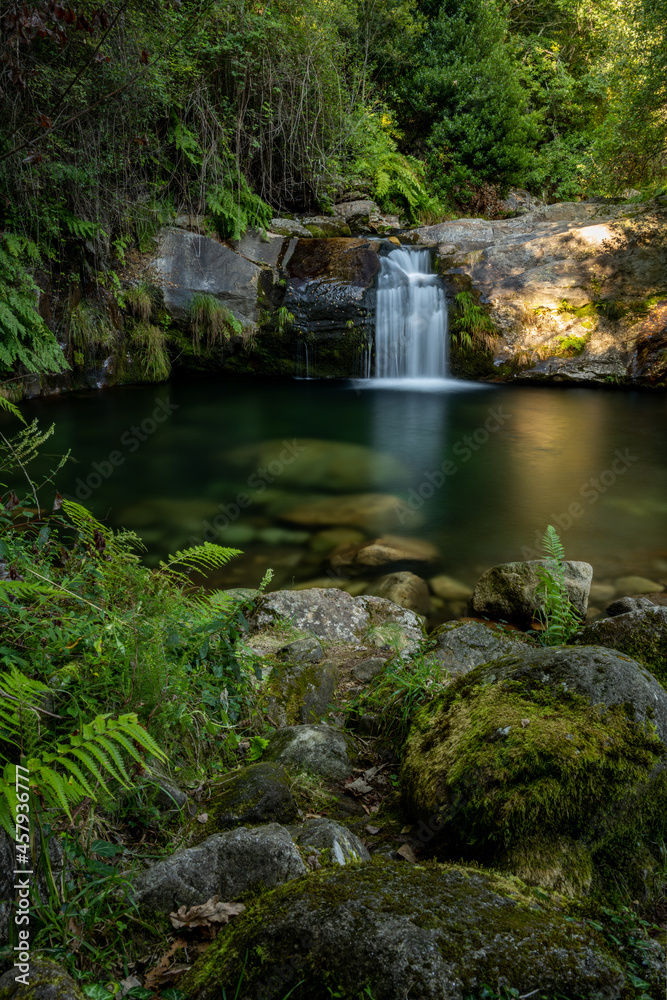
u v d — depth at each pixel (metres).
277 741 2.71
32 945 1.56
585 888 1.82
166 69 10.82
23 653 2.21
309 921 1.51
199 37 11.76
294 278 12.52
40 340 10.02
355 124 15.36
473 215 17.97
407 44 17.55
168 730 2.40
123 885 1.77
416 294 12.85
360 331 12.59
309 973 1.43
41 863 1.67
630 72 14.16
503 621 4.44
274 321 12.53
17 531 3.31
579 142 19.80
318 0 13.89
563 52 21.33
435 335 12.98
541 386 12.59
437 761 2.20
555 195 18.95
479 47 18.33
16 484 7.14
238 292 12.38
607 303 12.53
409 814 2.21
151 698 2.27
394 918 1.51
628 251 12.47
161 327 12.31
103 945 1.64
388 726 2.86
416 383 12.75
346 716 3.11
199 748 2.51
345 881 1.65
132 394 11.38
